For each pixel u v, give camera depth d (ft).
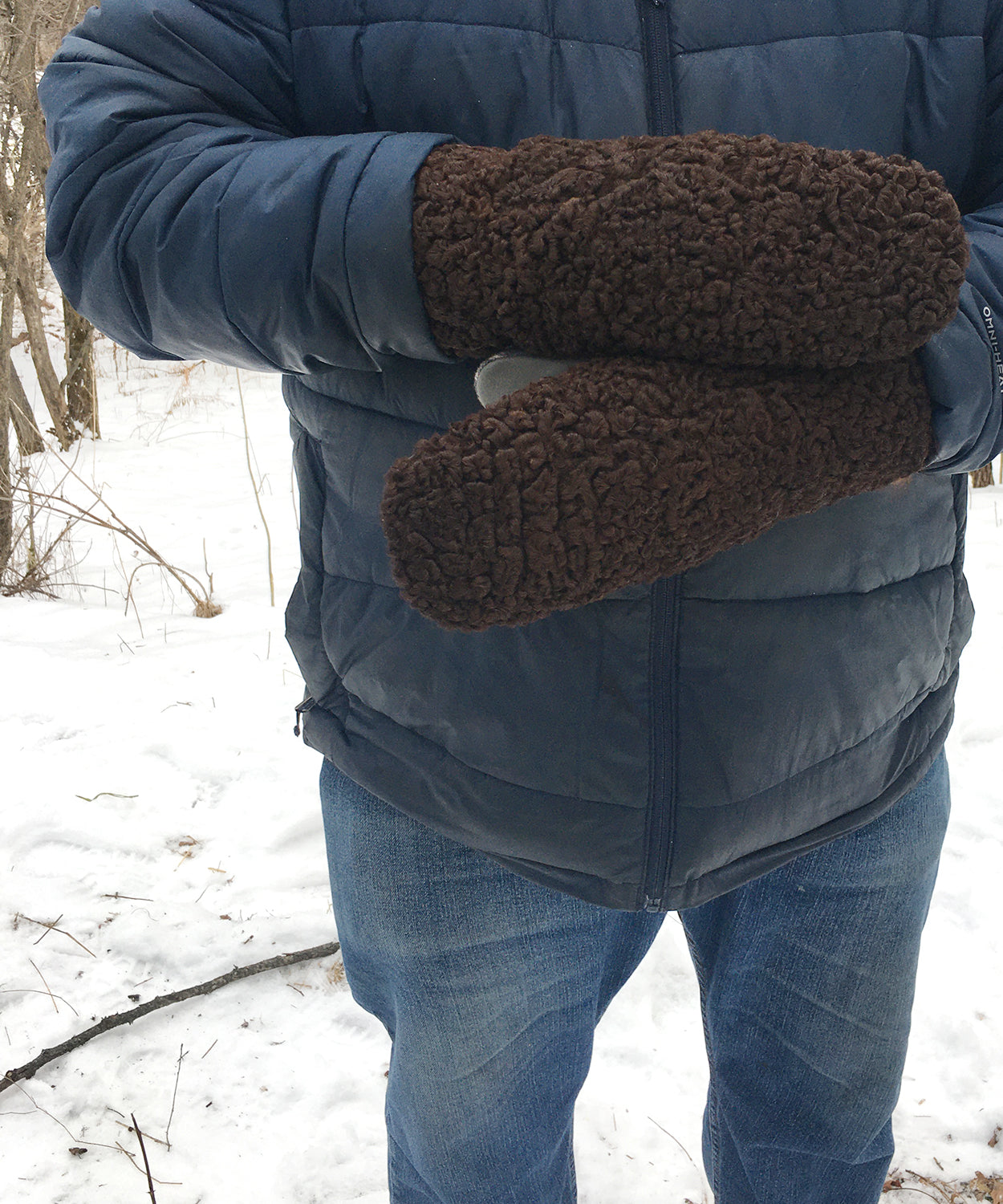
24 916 7.50
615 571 2.15
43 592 14.44
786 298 2.06
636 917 3.88
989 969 6.73
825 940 3.40
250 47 2.61
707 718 2.82
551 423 2.07
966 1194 5.36
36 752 9.60
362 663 3.06
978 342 2.44
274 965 6.95
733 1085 3.75
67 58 2.62
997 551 14.14
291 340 2.48
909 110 2.81
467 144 2.54
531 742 2.84
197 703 10.62
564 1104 3.57
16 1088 6.07
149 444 28.02
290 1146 5.74
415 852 3.11
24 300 26.73
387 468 2.86
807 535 2.77
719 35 2.63
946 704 3.41
